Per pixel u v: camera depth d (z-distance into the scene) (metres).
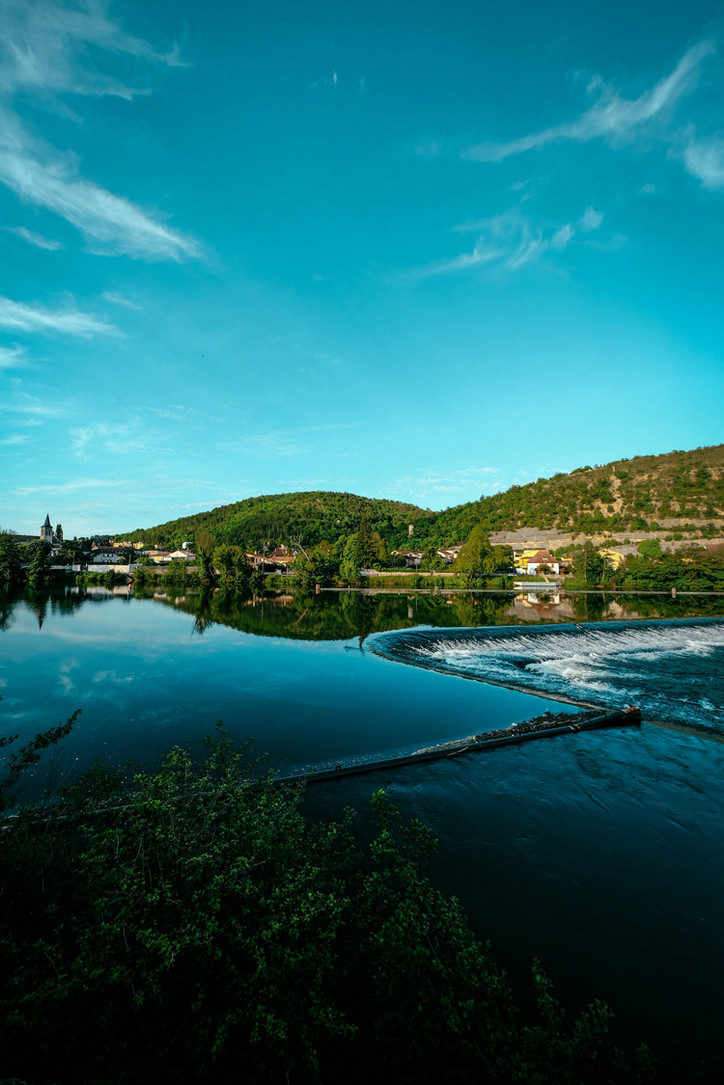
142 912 5.52
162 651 33.41
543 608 65.44
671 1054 6.52
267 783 9.73
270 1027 4.43
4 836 6.13
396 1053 4.77
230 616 53.84
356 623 49.53
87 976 4.62
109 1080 4.21
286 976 4.96
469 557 97.81
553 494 170.00
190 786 8.38
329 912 5.80
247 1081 4.44
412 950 5.23
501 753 16.81
